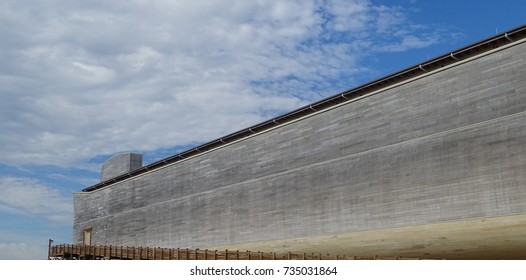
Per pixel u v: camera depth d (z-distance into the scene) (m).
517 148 33.25
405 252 38.31
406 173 39.22
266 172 51.22
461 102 36.62
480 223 34.34
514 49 34.22
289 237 47.59
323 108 46.81
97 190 79.56
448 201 36.38
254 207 51.72
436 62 38.19
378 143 41.59
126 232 70.50
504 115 34.16
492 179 34.25
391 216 39.72
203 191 58.59
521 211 32.62
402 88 40.62
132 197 70.62
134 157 79.44
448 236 35.88
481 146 35.09
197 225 58.50
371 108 42.66
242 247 51.88
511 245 32.75
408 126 39.69
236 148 55.34
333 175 44.69
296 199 47.56
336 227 43.66
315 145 46.81
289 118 49.84
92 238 78.25
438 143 37.56
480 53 36.12
